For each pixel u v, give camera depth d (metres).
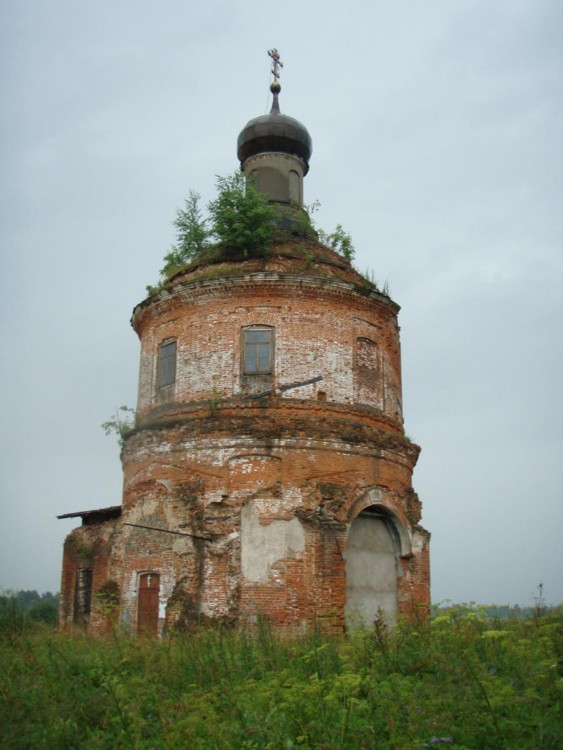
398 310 25.67
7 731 9.27
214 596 20.19
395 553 22.75
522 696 9.02
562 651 10.98
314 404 22.08
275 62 29.70
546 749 7.92
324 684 10.43
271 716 9.38
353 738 8.71
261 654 13.62
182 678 12.34
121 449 24.84
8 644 16.28
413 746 8.20
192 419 22.27
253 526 20.66
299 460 21.28
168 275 25.78
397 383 25.12
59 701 10.76
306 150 28.39
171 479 22.08
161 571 21.45
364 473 22.05
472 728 8.52
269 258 24.22
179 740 9.02
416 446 24.52
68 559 26.61
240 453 21.36
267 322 22.80
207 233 25.31
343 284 23.47
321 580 19.98
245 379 22.39
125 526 23.08
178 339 23.77
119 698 10.64
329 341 23.03
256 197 24.64
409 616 21.33
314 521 20.45
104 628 22.20
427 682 10.51
